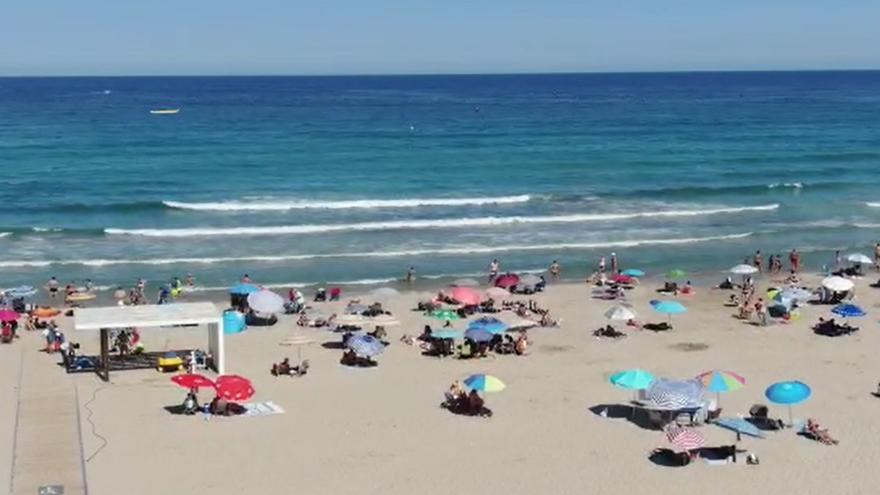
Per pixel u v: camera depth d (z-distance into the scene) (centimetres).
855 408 3155
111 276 4969
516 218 6450
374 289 4719
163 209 6675
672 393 2909
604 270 5203
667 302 4094
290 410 3097
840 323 4194
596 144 11038
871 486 2577
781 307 4309
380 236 5944
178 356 3572
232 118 15100
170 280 4831
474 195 7350
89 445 2766
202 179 8050
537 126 13712
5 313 3816
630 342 3916
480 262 5372
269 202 6938
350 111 17238
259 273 5062
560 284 4916
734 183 8038
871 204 7150
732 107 18675
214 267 5159
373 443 2838
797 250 5775
